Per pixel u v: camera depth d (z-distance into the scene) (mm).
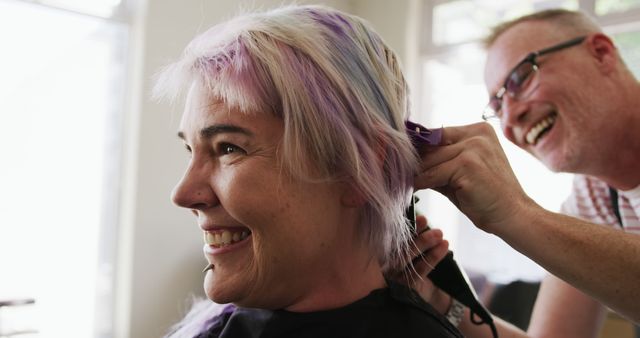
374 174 664
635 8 2893
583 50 1201
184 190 643
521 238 718
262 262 638
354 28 675
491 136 735
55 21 2846
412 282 844
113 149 3064
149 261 3053
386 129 670
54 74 2855
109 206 3055
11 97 2725
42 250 2848
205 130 629
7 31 2699
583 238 707
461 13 3650
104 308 3049
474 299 889
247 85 609
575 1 3117
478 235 3477
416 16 3832
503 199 709
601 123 1170
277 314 707
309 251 648
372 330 695
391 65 720
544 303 1193
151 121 3025
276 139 617
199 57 644
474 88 3555
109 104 3049
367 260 732
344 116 633
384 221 706
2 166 2715
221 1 3262
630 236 720
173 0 3072
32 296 2811
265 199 615
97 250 3023
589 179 1268
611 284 706
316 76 623
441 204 3666
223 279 660
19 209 2771
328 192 652
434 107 3795
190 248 3229
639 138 1159
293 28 634
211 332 820
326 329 689
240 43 627
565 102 1205
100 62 3008
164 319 3115
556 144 1244
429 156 724
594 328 1136
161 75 733
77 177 2949
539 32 1246
